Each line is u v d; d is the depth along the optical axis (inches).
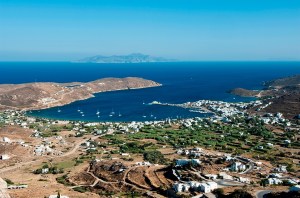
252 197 5300.2
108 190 7160.4
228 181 6555.1
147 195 6471.5
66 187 7406.5
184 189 6220.5
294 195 5152.6
